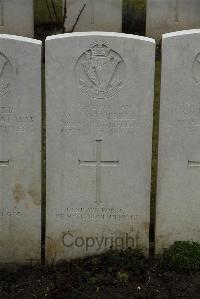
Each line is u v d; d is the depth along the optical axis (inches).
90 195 100.5
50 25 190.9
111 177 100.0
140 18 192.4
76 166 99.3
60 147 98.4
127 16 192.2
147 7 185.2
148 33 187.9
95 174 99.7
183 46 95.3
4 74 95.3
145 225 101.9
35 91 96.0
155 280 97.1
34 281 97.5
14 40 94.2
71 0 182.5
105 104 97.0
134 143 98.7
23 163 98.5
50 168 99.2
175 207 101.6
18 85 95.7
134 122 97.8
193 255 99.1
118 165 99.5
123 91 96.7
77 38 94.7
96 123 97.7
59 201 100.5
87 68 95.7
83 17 184.2
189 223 102.2
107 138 98.3
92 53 95.3
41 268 100.7
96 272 98.3
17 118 96.8
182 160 99.7
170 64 96.0
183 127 98.3
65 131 97.9
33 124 97.1
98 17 184.2
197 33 94.9
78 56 95.2
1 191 99.6
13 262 102.6
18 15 183.5
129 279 97.0
